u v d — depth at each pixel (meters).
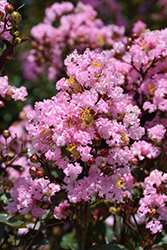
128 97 0.88
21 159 0.98
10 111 1.71
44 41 1.16
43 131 0.76
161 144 0.85
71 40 1.15
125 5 1.95
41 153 0.78
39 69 1.57
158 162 0.90
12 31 0.80
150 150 0.81
